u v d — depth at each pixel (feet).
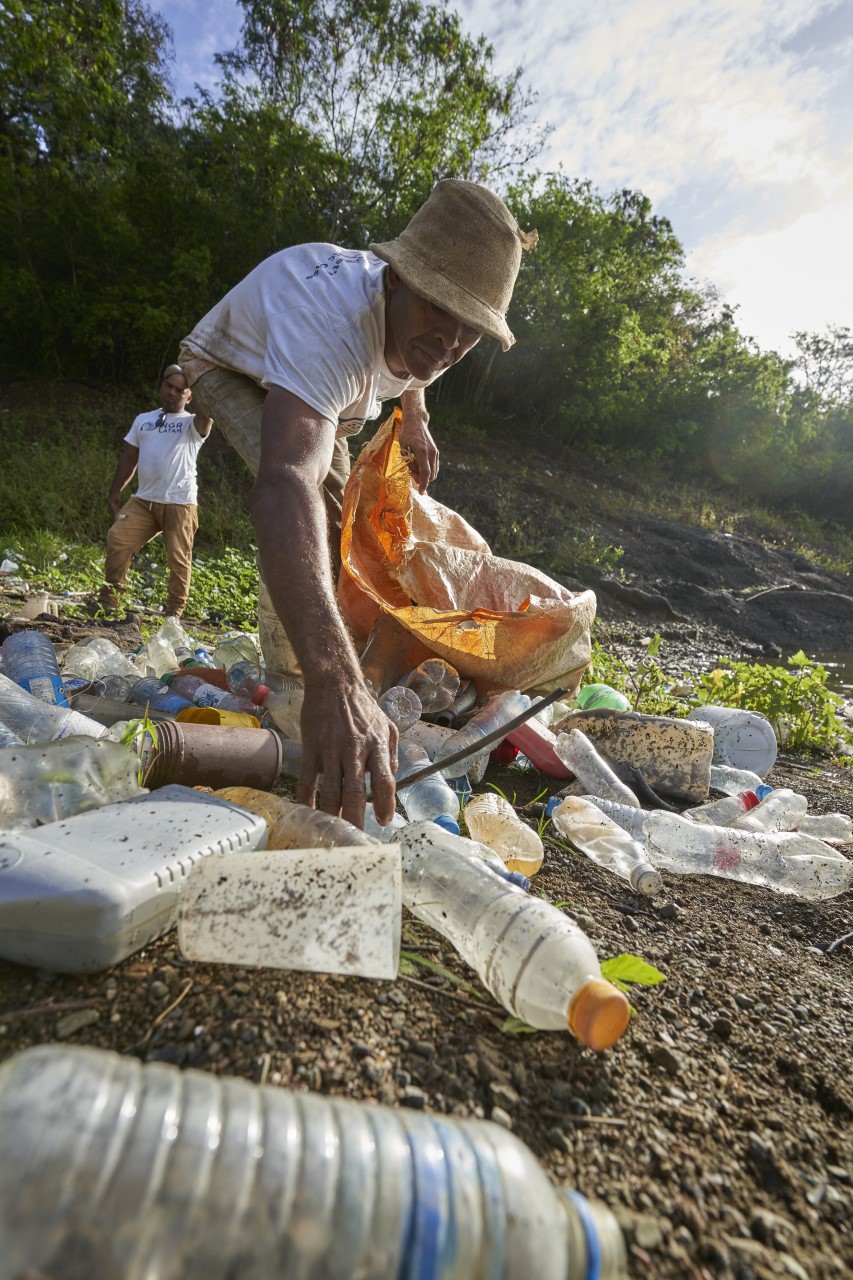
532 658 8.59
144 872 3.87
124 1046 3.41
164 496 18.92
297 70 61.00
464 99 62.95
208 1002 3.70
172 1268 1.95
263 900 3.77
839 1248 3.05
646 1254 2.85
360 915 3.71
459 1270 2.14
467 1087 3.50
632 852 6.40
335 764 4.68
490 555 9.46
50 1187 1.90
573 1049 3.88
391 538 8.88
